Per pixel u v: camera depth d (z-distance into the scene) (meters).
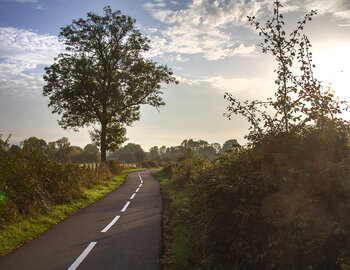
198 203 5.00
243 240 3.96
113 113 32.38
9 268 4.89
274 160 4.10
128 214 10.04
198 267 4.66
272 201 3.69
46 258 5.43
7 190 8.16
